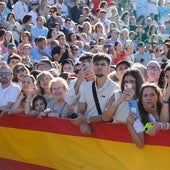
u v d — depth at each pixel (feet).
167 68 38.75
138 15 120.16
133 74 38.60
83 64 45.73
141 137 36.81
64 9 107.65
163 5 123.75
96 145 40.68
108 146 39.83
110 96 41.24
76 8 109.60
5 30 83.10
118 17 108.68
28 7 99.55
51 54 78.02
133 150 38.29
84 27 94.27
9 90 49.06
